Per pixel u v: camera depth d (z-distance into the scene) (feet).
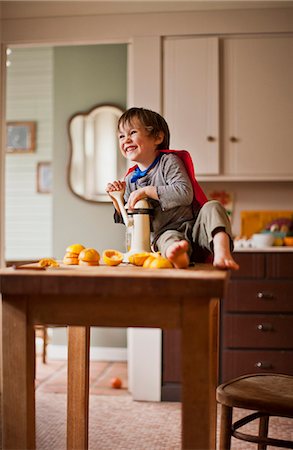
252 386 5.91
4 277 4.24
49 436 8.94
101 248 15.65
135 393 11.40
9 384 4.42
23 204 17.74
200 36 11.81
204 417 4.14
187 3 11.68
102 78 15.69
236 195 12.98
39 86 17.43
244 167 11.89
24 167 17.67
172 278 4.04
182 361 4.19
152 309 4.31
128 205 5.69
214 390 6.16
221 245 4.86
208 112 11.82
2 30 12.09
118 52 15.64
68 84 15.79
